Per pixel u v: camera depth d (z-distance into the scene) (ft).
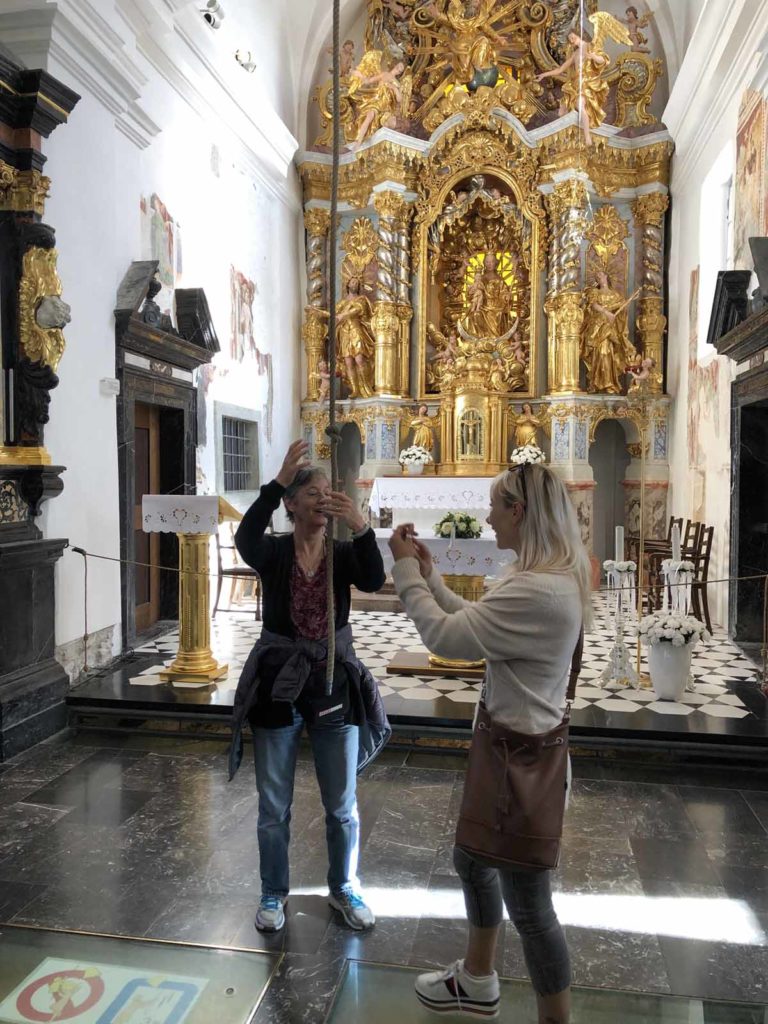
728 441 29.76
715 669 23.67
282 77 41.93
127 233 24.94
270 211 40.22
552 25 43.78
